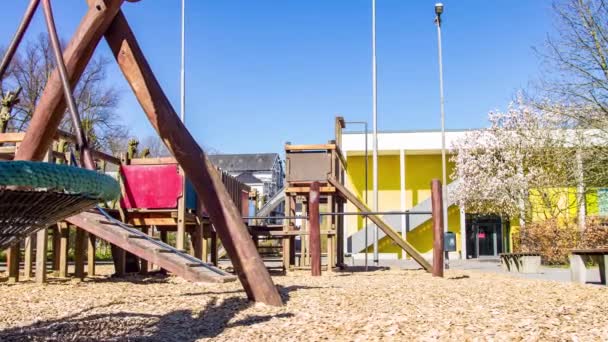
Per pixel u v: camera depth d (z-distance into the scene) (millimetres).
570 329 4699
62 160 10078
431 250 32844
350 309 5840
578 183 19328
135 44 6258
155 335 4410
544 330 4645
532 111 27438
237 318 5230
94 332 4488
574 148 19453
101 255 21859
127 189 11031
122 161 11141
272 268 14883
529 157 27125
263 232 13898
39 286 8539
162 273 11602
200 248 11867
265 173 84062
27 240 10242
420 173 34469
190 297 6809
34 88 32531
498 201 28922
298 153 14227
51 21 3490
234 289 7750
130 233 8594
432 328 4703
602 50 17438
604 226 19000
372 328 4707
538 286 9047
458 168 31250
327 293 7363
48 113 5168
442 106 25406
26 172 1684
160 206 10945
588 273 14289
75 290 7805
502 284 9398
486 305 6281
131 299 6633
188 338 4316
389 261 27234
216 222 6352
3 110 11477
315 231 11664
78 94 35531
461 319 5184
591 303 6574
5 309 5773
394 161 34594
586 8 17406
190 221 11750
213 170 6379
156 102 6246
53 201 1888
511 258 15648
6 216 1834
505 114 29516
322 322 5000
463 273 13734
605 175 18562
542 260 19922
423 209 32500
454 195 31391
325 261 20547
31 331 4496
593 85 17578
